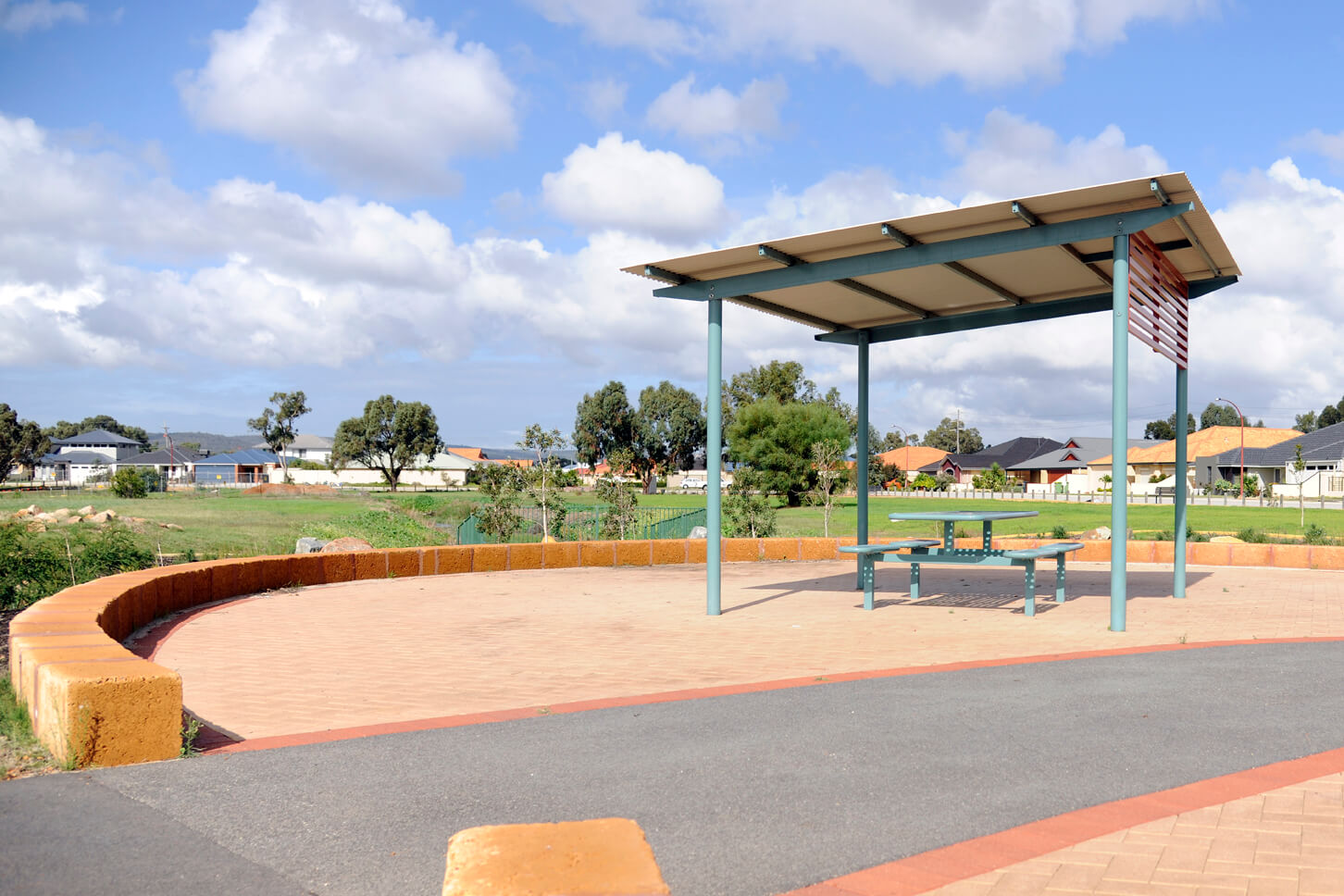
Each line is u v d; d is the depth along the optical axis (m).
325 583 15.37
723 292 12.20
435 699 7.01
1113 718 6.18
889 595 14.08
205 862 3.84
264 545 21.70
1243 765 5.13
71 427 176.25
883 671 8.00
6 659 8.12
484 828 3.21
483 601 13.28
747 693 7.04
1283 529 31.73
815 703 6.66
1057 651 9.05
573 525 25.91
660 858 3.89
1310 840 4.04
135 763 5.26
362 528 30.23
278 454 119.44
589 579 16.44
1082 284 12.62
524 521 24.77
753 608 12.55
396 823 4.29
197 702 6.90
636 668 8.25
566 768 5.11
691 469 118.00
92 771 5.09
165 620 11.09
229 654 8.91
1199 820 4.29
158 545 17.44
